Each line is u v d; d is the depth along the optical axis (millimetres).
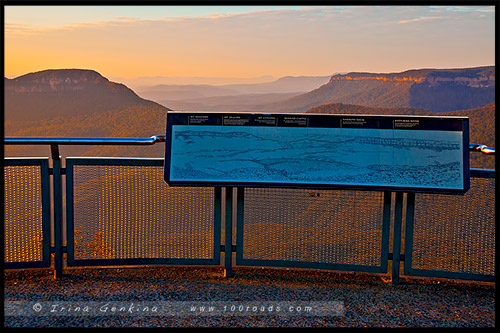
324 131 3506
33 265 3660
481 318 3049
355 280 3719
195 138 3537
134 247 3766
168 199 3715
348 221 3646
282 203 3678
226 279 3688
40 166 3578
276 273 3828
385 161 3439
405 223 3605
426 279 3764
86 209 3689
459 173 3375
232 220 3719
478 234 3533
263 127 3535
